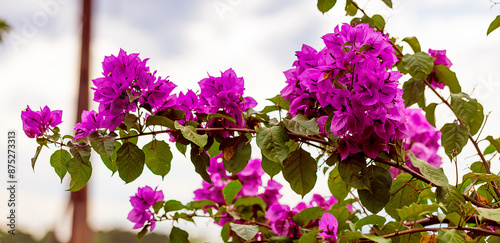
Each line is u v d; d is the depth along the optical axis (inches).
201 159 49.7
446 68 55.8
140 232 56.0
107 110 48.2
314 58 50.1
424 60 54.2
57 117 48.8
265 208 65.4
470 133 55.8
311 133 47.5
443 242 44.7
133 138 50.5
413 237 51.8
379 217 51.9
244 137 49.5
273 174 51.9
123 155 48.7
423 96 57.9
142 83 48.1
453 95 54.4
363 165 48.1
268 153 47.0
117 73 48.0
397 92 47.8
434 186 48.7
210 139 50.0
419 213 46.1
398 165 48.5
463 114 53.6
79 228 299.3
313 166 49.9
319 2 54.9
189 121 49.3
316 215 56.7
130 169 48.7
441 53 58.0
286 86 51.2
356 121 46.5
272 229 58.2
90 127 48.8
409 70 54.0
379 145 47.5
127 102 48.1
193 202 58.2
